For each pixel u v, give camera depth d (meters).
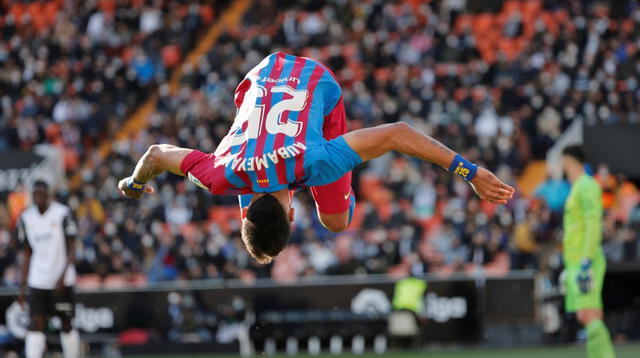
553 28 55.34
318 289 32.34
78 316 32.88
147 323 32.66
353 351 31.92
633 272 34.41
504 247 37.75
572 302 19.80
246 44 55.75
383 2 57.81
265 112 11.84
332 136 12.90
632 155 33.38
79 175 51.19
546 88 48.81
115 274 39.44
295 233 40.00
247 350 32.25
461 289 31.92
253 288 32.59
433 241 38.69
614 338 32.78
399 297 30.50
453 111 47.84
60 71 56.66
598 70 50.06
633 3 54.44
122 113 54.09
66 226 23.30
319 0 58.34
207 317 32.59
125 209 43.38
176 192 45.22
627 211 35.97
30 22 60.47
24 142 52.28
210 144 48.50
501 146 45.31
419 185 44.25
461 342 31.75
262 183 11.36
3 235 41.44
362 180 46.25
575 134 38.22
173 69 57.97
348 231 40.84
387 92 50.44
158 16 59.84
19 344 31.45
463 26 56.66
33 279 23.27
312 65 12.66
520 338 32.19
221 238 40.19
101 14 59.72
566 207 20.05
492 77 51.09
